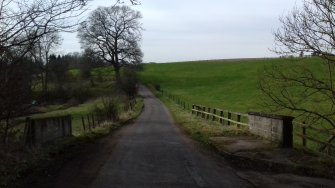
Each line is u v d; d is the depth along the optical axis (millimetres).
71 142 18141
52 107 61656
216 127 25781
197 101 65312
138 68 90875
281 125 16359
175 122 36656
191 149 17312
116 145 18688
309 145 19453
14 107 12625
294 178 11508
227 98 65562
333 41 13477
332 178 11625
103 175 11531
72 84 83938
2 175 10719
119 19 86562
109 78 105188
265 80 15578
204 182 10719
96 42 86438
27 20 10570
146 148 17625
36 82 13781
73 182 10617
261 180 11164
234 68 124688
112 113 35156
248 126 22344
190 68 143875
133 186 10188
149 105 68688
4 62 11539
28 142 14297
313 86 14039
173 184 10430
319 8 13453
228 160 14492
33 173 11648
